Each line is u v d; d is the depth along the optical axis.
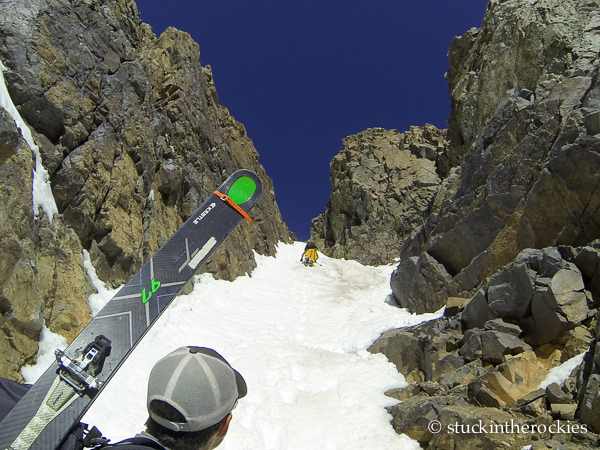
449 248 9.80
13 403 1.98
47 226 6.36
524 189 8.45
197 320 8.82
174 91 14.14
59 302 6.06
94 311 6.77
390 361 7.88
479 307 7.12
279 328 9.73
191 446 1.46
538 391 5.23
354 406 6.24
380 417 5.92
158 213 10.21
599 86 7.86
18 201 5.59
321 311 11.60
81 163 7.33
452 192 12.39
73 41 8.48
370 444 5.35
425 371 7.05
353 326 9.77
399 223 23.38
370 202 25.50
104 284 7.52
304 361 7.86
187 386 1.47
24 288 5.02
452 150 17.69
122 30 12.08
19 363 4.83
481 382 5.64
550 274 6.40
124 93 9.83
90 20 9.55
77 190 7.24
